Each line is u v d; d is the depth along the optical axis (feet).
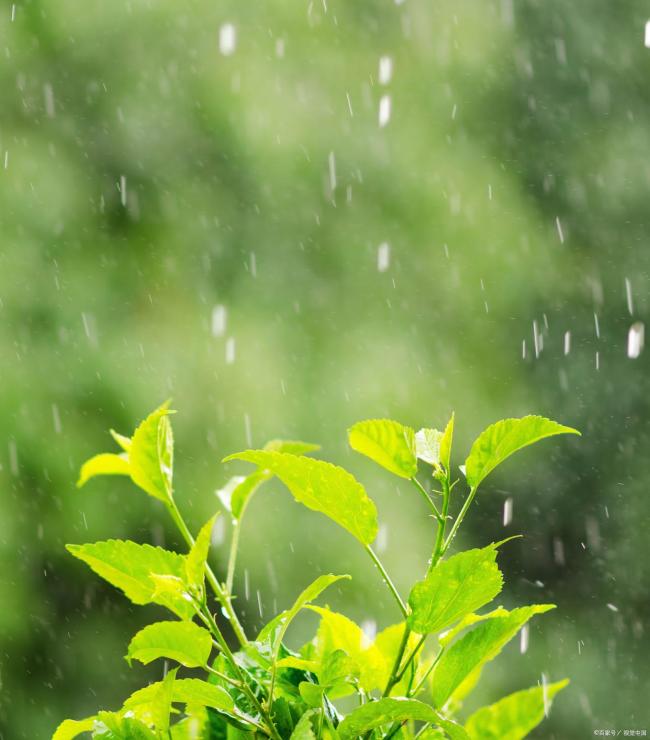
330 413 37.42
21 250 36.68
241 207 39.11
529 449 41.27
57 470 34.60
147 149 38.88
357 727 4.81
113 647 37.01
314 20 41.24
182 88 39.60
